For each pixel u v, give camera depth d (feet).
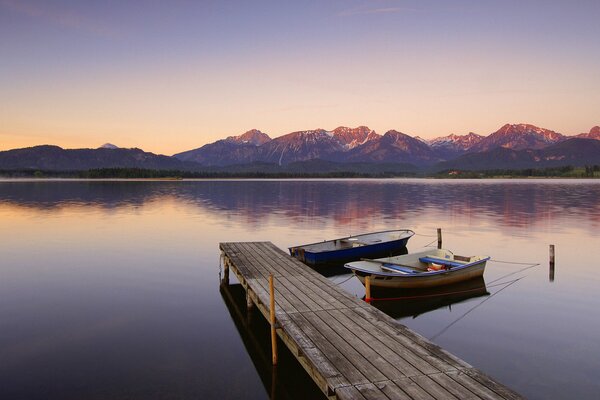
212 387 35.24
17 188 389.60
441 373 27.66
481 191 347.77
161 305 57.26
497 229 127.85
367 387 25.91
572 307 56.39
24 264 81.25
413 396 24.81
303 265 62.95
